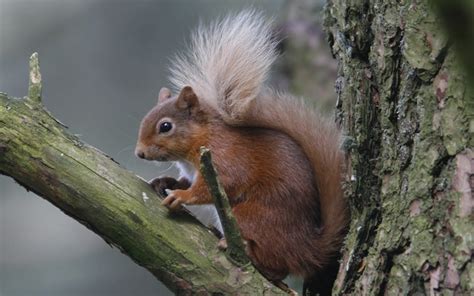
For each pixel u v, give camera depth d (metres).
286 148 7.48
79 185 6.24
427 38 5.81
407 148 5.96
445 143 5.64
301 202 7.25
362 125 6.35
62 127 6.45
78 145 6.41
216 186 5.87
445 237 5.52
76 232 22.55
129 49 21.84
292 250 7.11
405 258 5.73
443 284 5.46
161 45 21.66
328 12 7.14
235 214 7.31
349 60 6.56
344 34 6.60
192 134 7.83
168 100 8.20
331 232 7.06
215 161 7.57
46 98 21.48
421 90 5.87
